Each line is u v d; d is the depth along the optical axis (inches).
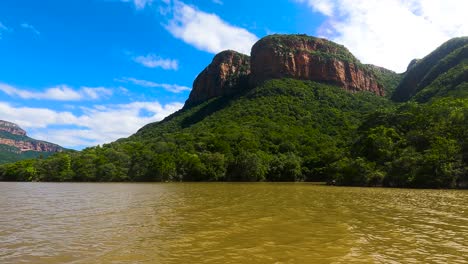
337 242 595.5
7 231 706.2
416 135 2920.8
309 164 4047.7
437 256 506.0
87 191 2052.2
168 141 4933.6
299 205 1190.9
